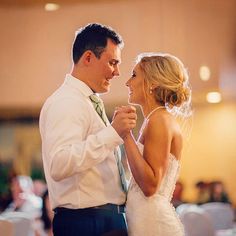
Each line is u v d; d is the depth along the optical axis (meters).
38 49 10.46
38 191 10.36
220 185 11.00
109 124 3.54
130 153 3.39
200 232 7.43
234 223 9.43
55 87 10.51
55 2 10.23
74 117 3.31
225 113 11.55
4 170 11.28
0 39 10.48
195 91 10.38
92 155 3.21
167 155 3.48
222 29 10.32
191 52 10.30
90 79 3.48
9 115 11.02
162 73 3.54
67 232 3.42
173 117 3.58
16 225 7.20
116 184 3.49
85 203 3.40
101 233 3.42
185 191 11.76
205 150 11.99
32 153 11.34
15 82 10.59
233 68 10.43
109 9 10.21
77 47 3.50
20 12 10.39
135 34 10.21
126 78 10.16
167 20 10.23
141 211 3.50
